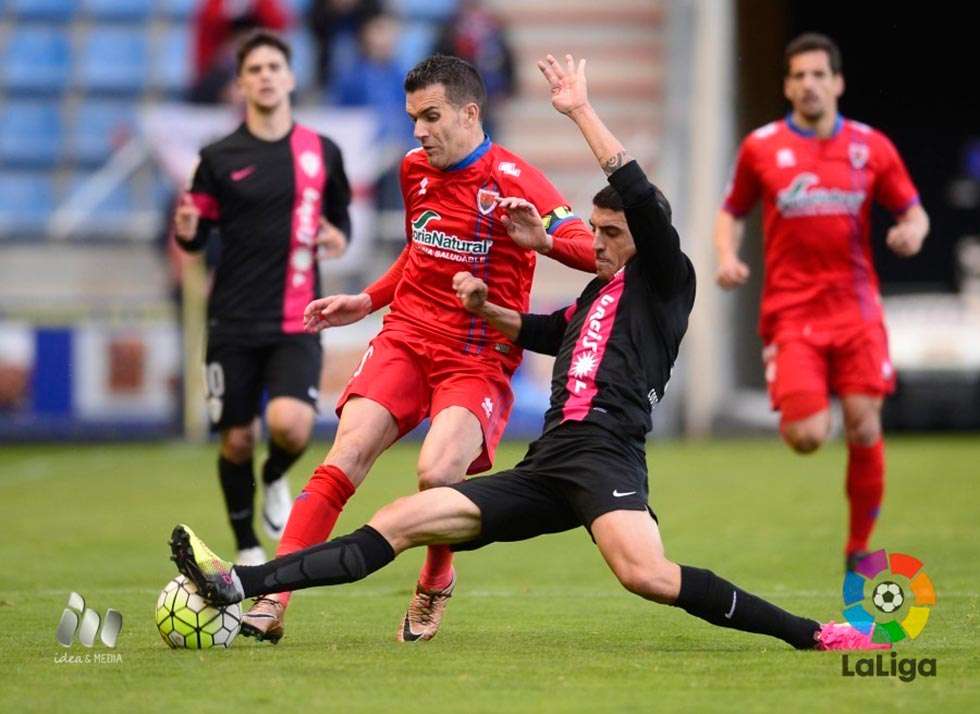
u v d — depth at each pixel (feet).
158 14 244.42
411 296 73.00
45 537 116.98
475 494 63.10
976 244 291.99
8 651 64.18
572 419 63.67
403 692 54.75
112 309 193.47
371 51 211.61
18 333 192.75
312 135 100.37
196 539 60.95
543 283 218.79
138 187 219.41
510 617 76.74
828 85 100.58
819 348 99.96
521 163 72.13
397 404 70.95
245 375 97.86
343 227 102.63
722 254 104.22
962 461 173.37
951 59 303.68
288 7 235.81
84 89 236.63
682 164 222.89
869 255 101.50
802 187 99.91
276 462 98.02
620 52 241.35
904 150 312.71
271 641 66.08
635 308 64.69
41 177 230.27
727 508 132.98
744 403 217.36
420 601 68.44
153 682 56.59
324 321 73.72
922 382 223.30
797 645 64.13
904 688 55.52
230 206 97.76
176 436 195.00
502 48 217.77
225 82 204.44
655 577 60.95
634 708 51.90
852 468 98.73
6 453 191.83
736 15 232.32
